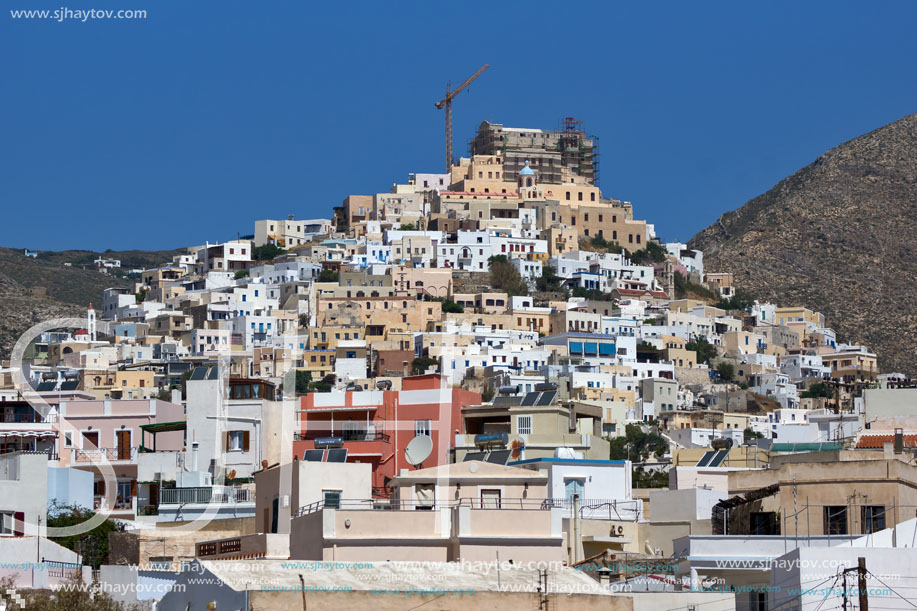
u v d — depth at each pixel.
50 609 90.69
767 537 102.50
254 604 80.75
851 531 104.25
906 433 142.25
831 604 86.94
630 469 140.12
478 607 84.19
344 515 98.00
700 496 122.44
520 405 166.62
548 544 97.44
